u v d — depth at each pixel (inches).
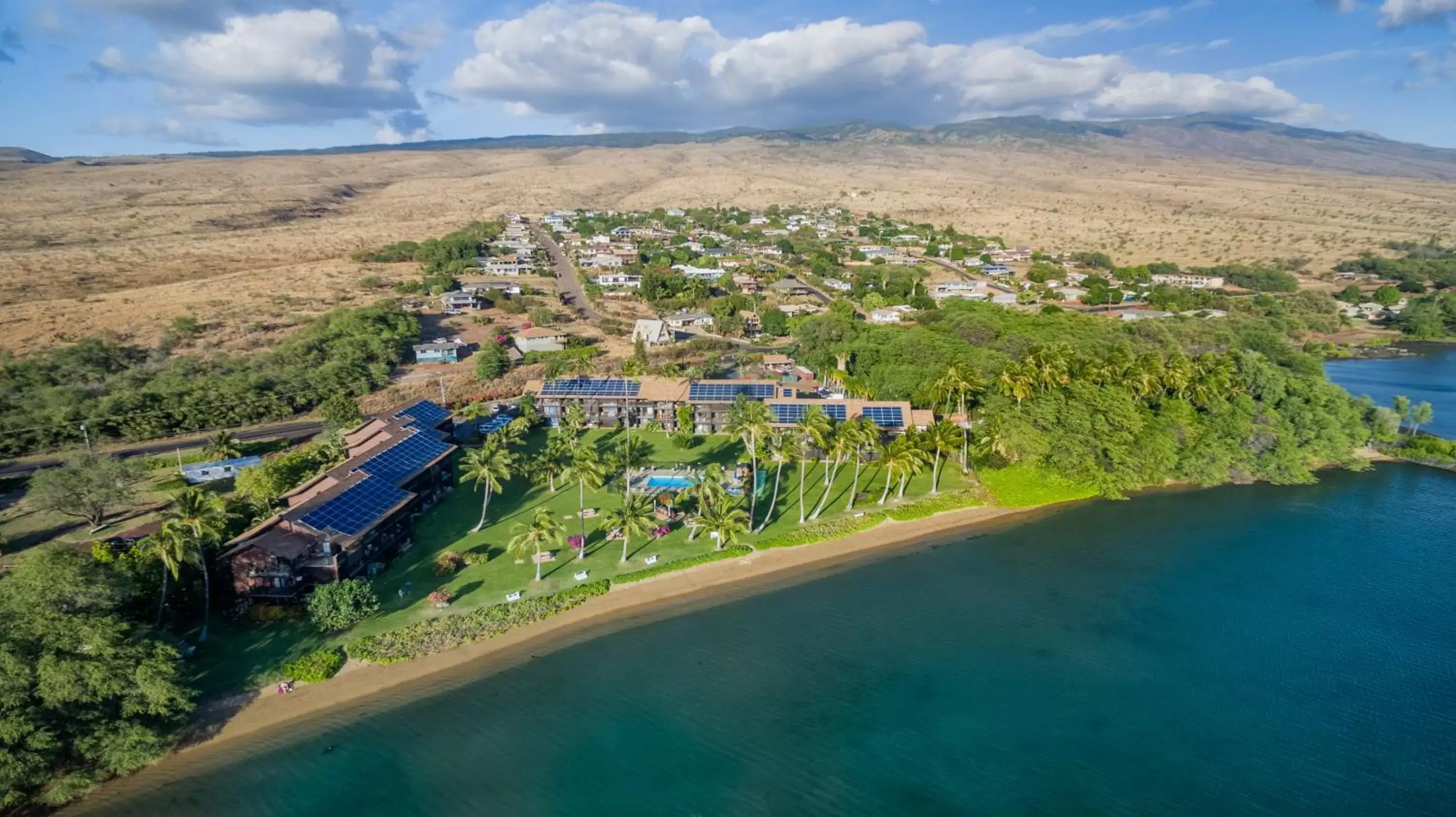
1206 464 4367.6
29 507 3814.0
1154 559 3550.7
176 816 2095.2
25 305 7140.8
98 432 4739.2
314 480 3587.6
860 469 4498.0
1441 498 4244.6
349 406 5029.5
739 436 4355.3
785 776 2263.8
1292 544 3693.4
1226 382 4616.1
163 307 7381.9
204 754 2306.8
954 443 4165.8
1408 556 3575.3
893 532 3811.5
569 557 3398.1
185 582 2844.5
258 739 2369.6
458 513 3860.7
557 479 4254.4
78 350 5674.2
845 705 2561.5
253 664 2647.6
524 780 2235.5
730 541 3545.8
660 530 3634.4
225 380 5354.3
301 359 6018.7
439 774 2250.2
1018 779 2257.6
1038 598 3218.5
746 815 2118.6
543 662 2760.8
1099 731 2452.0
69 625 2206.0
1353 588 3292.3
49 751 2087.8
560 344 7337.6
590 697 2588.6
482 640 2844.5
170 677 2269.9
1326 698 2608.3
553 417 5359.3
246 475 3735.2
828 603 3171.8
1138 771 2284.7
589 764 2300.7
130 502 3853.3
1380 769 2289.6
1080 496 4242.1
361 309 7308.1
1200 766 2308.1
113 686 2153.1
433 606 2984.7
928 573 3422.7
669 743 2388.0
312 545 2960.1
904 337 5812.0
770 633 2962.6
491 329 7824.8
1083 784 2236.7
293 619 2866.6
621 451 4493.1
